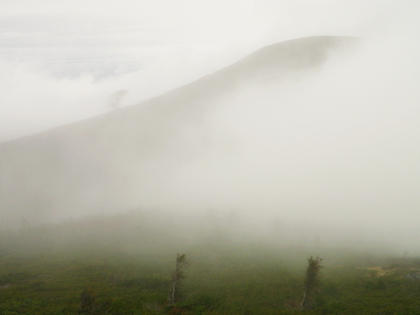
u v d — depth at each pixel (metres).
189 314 23.75
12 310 24.48
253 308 25.06
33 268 45.72
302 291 29.23
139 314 22.77
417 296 25.33
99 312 23.72
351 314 21.98
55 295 29.17
